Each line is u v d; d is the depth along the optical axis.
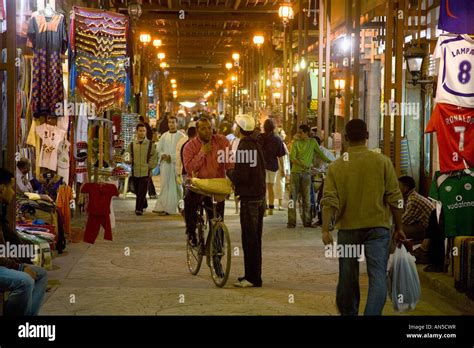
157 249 13.51
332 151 20.92
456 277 9.55
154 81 53.25
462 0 10.68
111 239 13.06
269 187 18.84
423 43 14.88
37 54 13.27
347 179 7.53
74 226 15.71
